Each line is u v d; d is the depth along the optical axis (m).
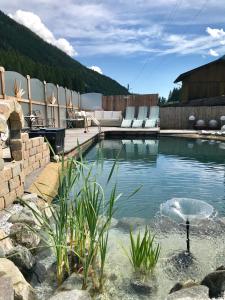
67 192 3.18
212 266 3.46
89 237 3.27
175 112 20.27
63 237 3.12
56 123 16.59
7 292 2.40
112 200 3.08
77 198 3.26
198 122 19.30
